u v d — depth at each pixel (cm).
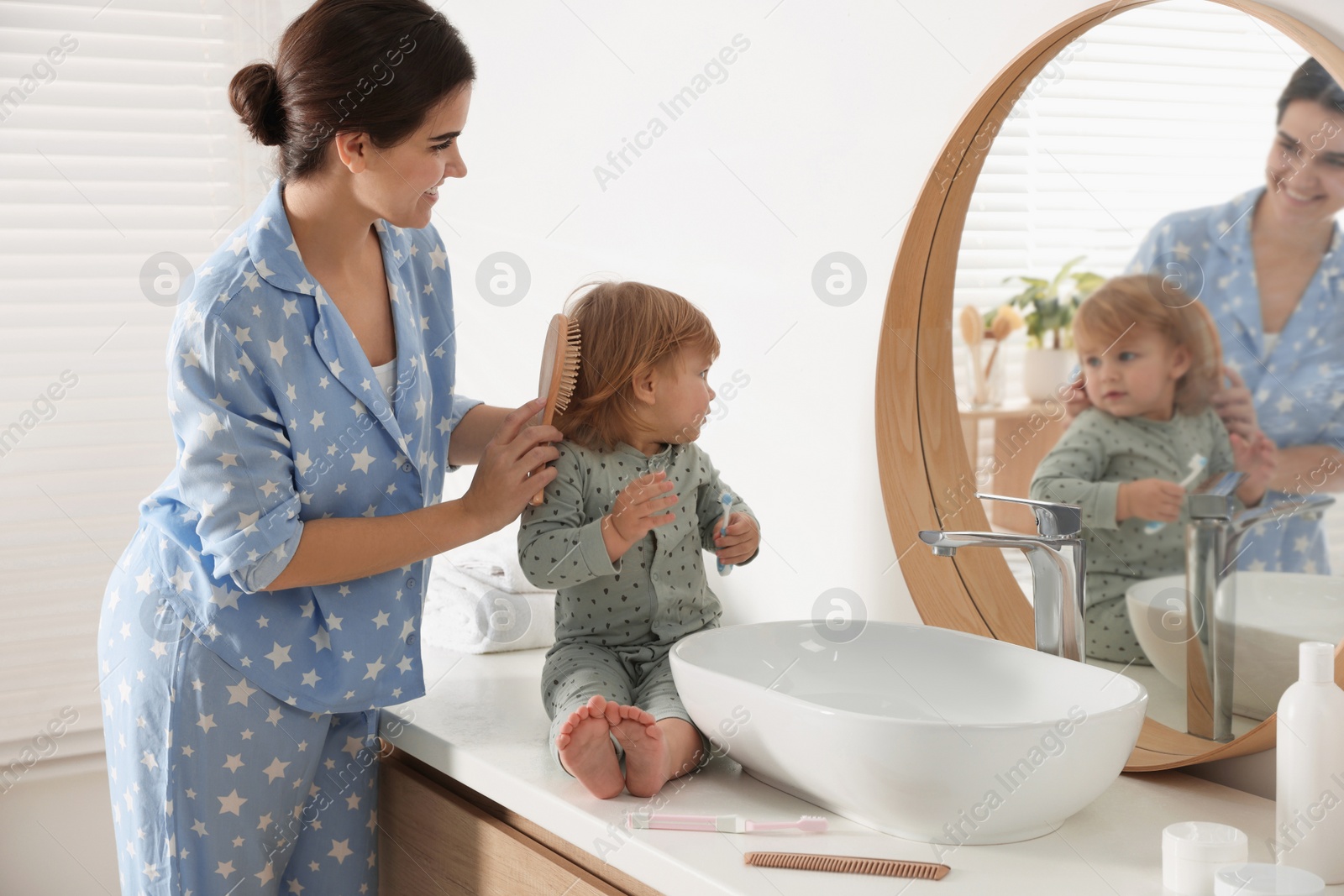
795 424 139
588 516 119
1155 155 103
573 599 122
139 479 205
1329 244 90
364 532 108
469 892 113
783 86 136
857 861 82
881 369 124
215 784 111
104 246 203
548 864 99
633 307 119
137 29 204
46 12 197
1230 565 99
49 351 199
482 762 108
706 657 106
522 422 114
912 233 120
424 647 160
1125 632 110
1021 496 118
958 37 116
